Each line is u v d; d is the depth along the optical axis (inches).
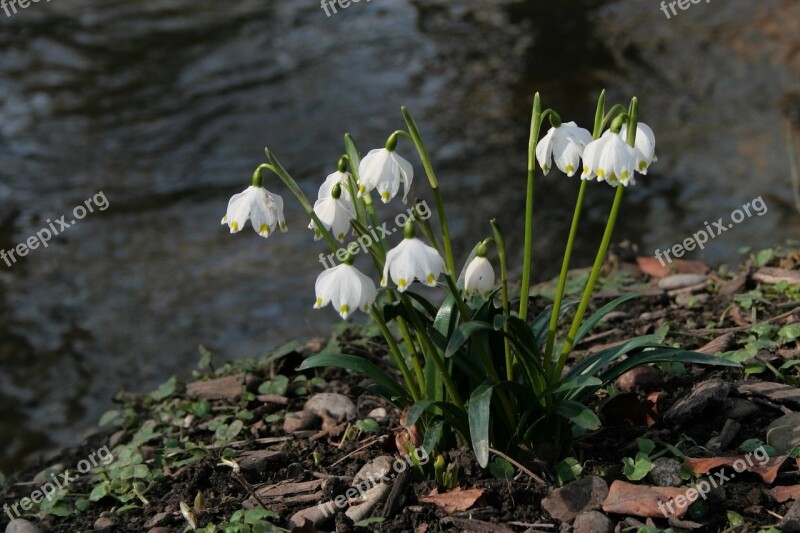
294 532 120.3
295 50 451.8
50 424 250.5
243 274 305.7
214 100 409.4
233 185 347.6
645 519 116.4
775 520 115.0
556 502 119.4
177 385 184.4
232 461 142.5
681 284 191.8
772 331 158.6
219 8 506.0
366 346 184.4
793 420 129.5
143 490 142.3
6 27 478.3
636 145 110.7
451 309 124.0
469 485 124.6
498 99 392.8
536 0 493.4
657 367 150.3
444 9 492.1
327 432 150.6
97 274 310.2
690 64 410.3
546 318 132.6
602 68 413.1
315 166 354.3
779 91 380.2
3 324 289.4
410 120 114.6
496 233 116.8
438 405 119.5
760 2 456.4
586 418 117.0
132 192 347.6
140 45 461.4
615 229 308.0
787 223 299.0
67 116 400.8
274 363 178.5
